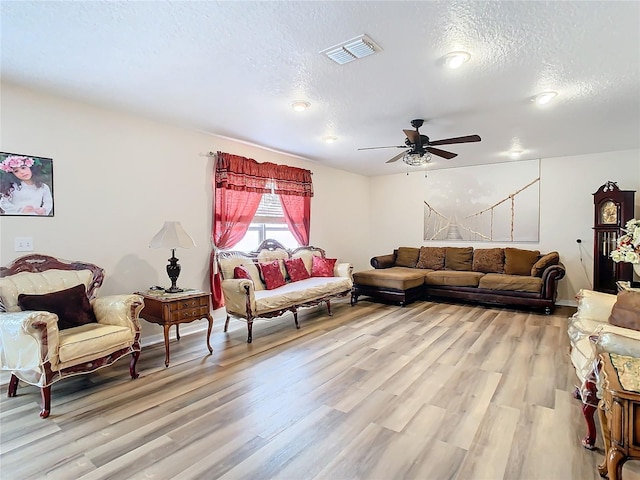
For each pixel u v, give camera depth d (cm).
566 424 216
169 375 292
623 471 175
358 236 727
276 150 515
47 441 200
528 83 281
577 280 552
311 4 182
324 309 533
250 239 506
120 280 354
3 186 283
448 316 482
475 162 610
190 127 404
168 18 195
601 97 311
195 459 184
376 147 493
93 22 198
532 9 187
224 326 427
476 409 234
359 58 241
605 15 192
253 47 227
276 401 246
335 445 196
